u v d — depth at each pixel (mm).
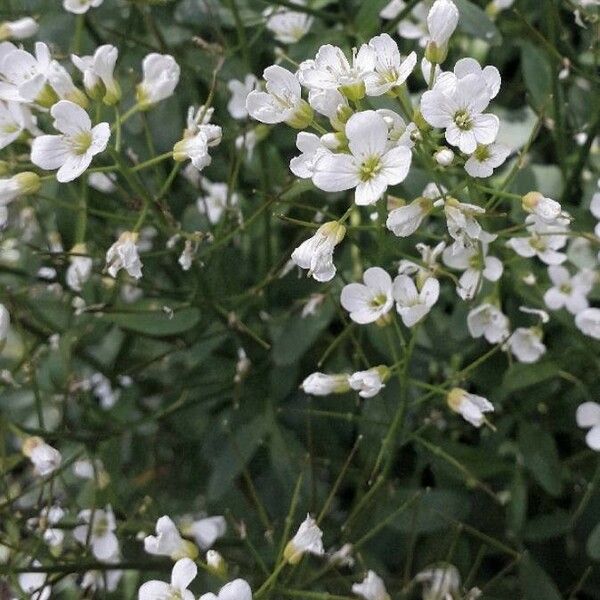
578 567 342
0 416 335
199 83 357
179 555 292
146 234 354
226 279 348
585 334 325
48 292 357
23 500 354
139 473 383
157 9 349
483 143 273
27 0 340
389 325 302
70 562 314
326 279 281
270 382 349
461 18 322
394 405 329
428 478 353
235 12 331
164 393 352
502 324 313
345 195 350
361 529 332
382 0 329
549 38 330
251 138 335
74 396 351
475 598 315
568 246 332
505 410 341
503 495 344
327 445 347
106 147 299
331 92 275
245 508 346
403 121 284
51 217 368
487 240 293
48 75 288
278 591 294
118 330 367
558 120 330
